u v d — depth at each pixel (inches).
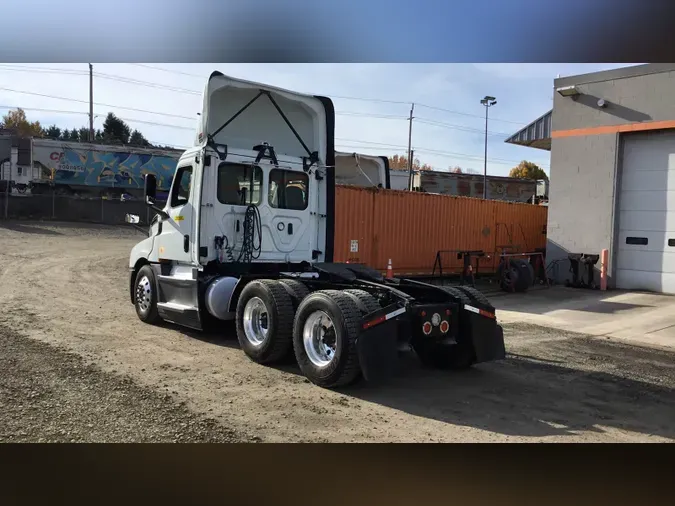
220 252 297.9
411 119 2097.7
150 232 347.6
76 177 1423.5
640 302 543.8
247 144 317.1
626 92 640.4
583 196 676.1
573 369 278.7
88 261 671.8
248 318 266.7
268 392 217.6
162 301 331.3
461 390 233.9
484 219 711.7
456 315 245.9
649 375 271.3
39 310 374.6
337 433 179.3
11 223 1057.5
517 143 820.6
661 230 625.6
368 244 562.6
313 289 267.3
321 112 340.2
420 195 619.2
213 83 292.8
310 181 333.1
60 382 217.2
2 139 1348.4
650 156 632.4
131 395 205.0
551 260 703.1
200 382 226.5
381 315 217.2
